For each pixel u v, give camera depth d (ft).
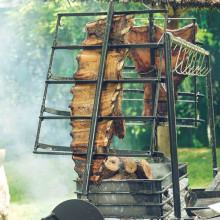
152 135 17.95
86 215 16.39
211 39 57.16
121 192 20.08
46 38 53.88
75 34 50.19
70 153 18.49
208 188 23.13
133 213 20.03
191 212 18.74
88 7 47.24
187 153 57.06
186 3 26.05
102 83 18.74
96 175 18.24
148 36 25.02
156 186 19.79
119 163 20.62
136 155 17.98
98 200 20.29
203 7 26.55
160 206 19.89
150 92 25.09
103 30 19.83
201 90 58.75
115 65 19.20
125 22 19.65
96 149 18.47
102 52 19.04
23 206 32.09
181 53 25.17
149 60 24.57
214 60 58.90
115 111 19.20
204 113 60.08
